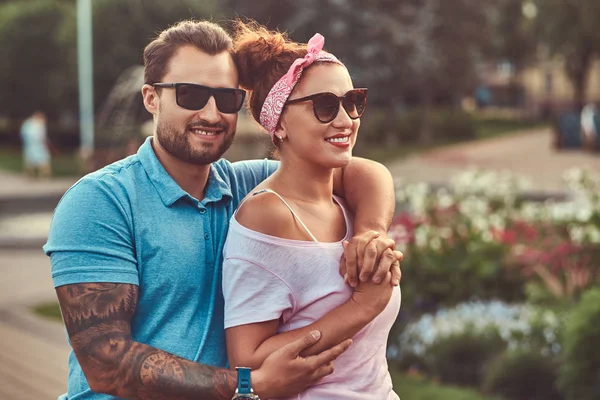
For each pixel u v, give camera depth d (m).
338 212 2.46
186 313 2.33
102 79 29.14
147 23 29.12
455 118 39.81
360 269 2.25
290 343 2.20
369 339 2.36
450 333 7.43
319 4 27.22
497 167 26.88
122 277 2.22
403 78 31.19
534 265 8.86
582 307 6.06
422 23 32.16
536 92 58.09
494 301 8.69
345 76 2.33
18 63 33.34
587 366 5.89
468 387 6.92
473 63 37.09
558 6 39.72
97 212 2.23
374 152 31.80
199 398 2.15
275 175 2.42
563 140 32.56
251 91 2.48
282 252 2.26
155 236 2.31
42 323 8.84
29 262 12.92
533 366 6.49
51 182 23.98
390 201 2.49
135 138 14.01
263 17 27.41
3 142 37.47
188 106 2.33
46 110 34.34
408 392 6.55
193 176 2.44
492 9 37.47
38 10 33.41
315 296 2.27
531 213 10.21
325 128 2.29
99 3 29.00
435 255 8.80
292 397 2.27
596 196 9.12
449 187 21.39
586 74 46.69
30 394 6.40
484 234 9.17
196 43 2.36
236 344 2.25
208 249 2.39
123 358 2.15
